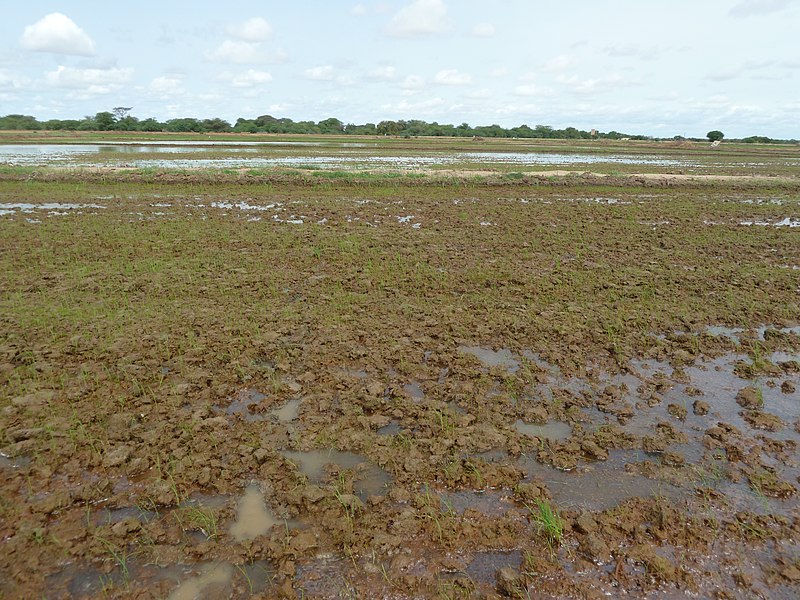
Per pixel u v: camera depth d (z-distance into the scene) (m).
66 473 4.43
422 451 4.83
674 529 3.96
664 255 11.27
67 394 5.54
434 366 6.39
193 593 3.41
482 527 3.95
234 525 3.98
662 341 7.09
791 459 4.76
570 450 4.84
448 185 21.12
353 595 3.40
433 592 3.43
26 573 3.50
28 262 9.91
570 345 6.92
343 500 4.15
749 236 13.07
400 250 11.30
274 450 4.75
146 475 4.47
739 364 6.45
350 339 6.96
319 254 10.79
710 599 3.40
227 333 7.07
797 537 3.90
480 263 10.50
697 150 51.94
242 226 13.16
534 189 20.78
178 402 5.46
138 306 7.92
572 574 3.57
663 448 4.90
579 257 10.96
